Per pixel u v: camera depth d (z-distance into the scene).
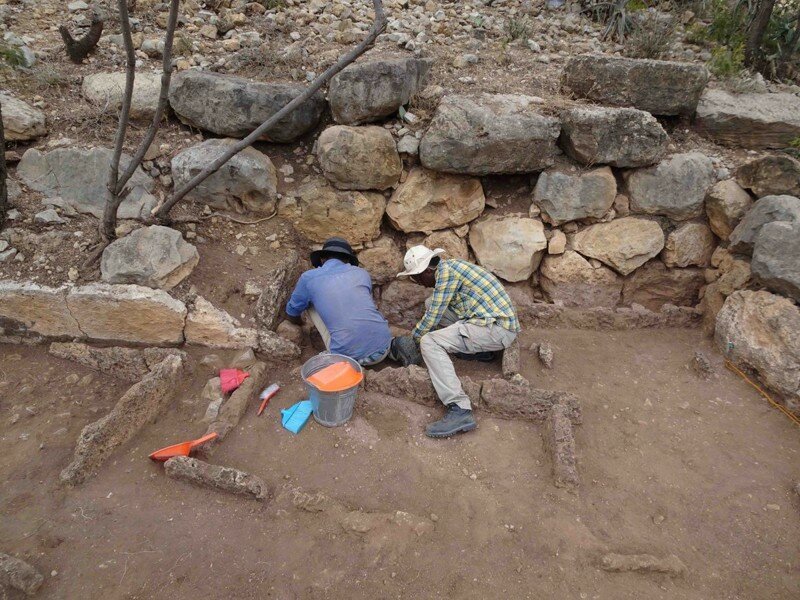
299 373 3.31
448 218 4.17
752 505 2.64
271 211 4.02
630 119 3.86
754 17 5.11
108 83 3.98
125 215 3.60
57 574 2.15
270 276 3.71
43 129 3.79
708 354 3.75
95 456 2.60
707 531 2.50
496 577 2.23
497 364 3.65
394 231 4.34
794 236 3.36
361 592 2.15
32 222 3.52
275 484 2.60
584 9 5.98
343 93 3.87
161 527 2.36
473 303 3.36
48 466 2.62
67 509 2.42
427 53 4.68
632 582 2.25
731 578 2.30
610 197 4.13
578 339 3.97
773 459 2.93
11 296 3.21
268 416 3.02
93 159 3.68
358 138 3.83
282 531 2.37
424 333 3.42
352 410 3.03
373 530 2.37
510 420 3.12
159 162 3.87
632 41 5.17
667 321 4.12
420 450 2.86
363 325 3.25
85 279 3.27
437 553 2.32
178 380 3.13
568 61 4.27
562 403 3.06
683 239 4.18
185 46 4.44
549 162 4.02
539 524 2.48
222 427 2.85
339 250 3.52
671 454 2.95
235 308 3.47
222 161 3.35
